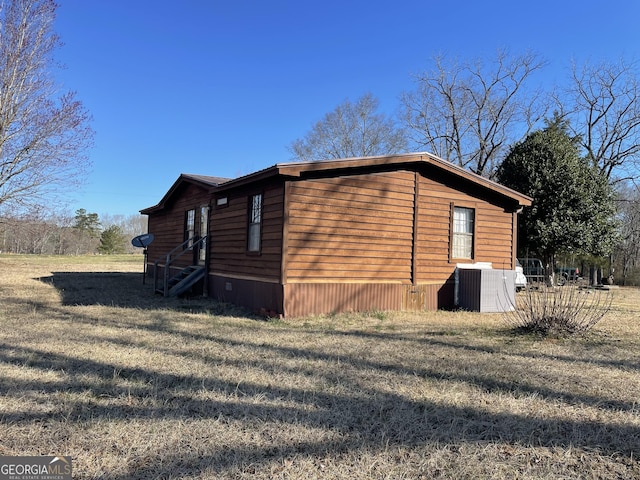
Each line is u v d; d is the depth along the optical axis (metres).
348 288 9.65
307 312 9.09
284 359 5.52
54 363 5.11
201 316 8.89
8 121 16.03
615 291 19.53
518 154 18.20
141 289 14.50
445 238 11.18
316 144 40.31
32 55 16.31
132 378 4.64
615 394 4.46
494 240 12.01
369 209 9.96
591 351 6.41
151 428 3.43
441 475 2.84
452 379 4.84
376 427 3.54
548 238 17.16
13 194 16.47
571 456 3.13
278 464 2.94
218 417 3.65
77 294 12.73
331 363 5.37
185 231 15.23
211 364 5.21
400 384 4.60
